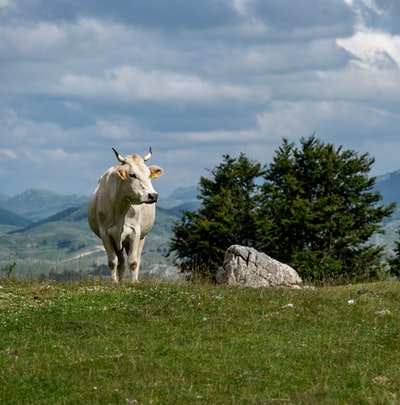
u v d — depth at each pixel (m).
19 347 13.28
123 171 19.12
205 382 11.55
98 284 19.16
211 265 50.84
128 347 13.32
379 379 11.73
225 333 14.48
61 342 13.64
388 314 16.19
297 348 13.47
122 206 19.58
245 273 22.72
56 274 20.45
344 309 16.75
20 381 11.41
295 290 19.16
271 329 14.89
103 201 19.88
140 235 21.12
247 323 15.20
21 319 14.91
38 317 15.10
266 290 18.89
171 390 11.05
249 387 11.31
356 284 20.69
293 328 15.02
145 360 12.53
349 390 11.24
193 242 51.56
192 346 13.39
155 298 17.09
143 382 11.37
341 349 13.44
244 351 13.22
